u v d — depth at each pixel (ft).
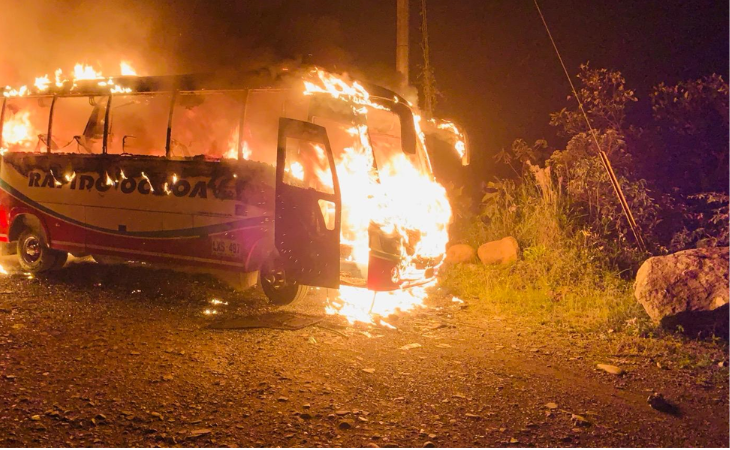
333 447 14.61
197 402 16.69
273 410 16.44
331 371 19.56
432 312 27.94
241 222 27.73
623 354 22.44
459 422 16.28
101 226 31.17
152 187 29.86
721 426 16.75
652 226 36.11
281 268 27.58
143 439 14.49
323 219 26.48
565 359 21.79
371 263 25.76
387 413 16.66
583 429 16.16
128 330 22.80
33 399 16.15
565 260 32.96
